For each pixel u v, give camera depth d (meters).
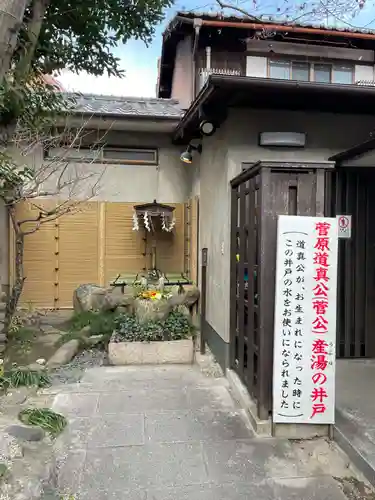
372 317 4.41
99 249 6.68
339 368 4.05
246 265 3.63
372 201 4.39
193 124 4.91
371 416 3.00
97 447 2.76
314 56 7.41
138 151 6.74
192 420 3.18
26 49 3.23
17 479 1.98
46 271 6.57
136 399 3.59
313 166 2.93
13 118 3.44
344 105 3.99
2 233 6.03
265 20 6.74
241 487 2.34
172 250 6.83
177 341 4.63
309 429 2.94
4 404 3.25
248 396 3.46
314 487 2.34
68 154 5.22
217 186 4.55
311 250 2.88
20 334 5.02
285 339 2.88
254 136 4.09
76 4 3.85
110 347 4.55
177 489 2.32
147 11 4.08
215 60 7.20
